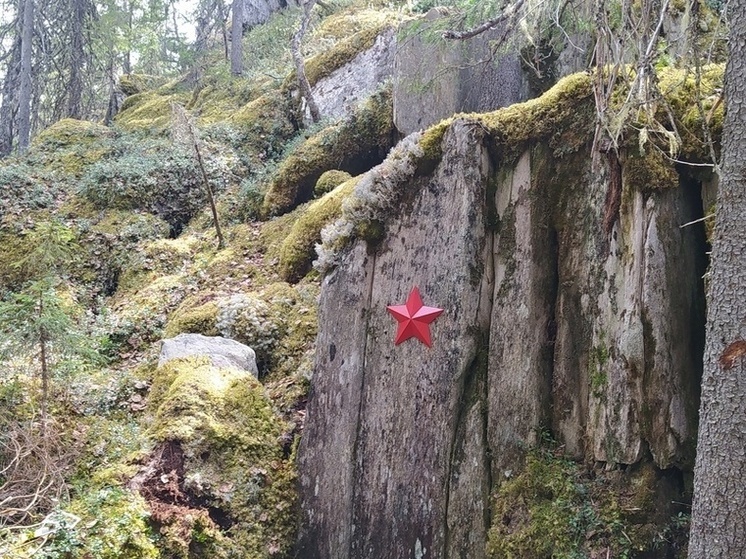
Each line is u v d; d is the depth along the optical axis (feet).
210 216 29.99
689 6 12.34
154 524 12.75
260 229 27.14
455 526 13.47
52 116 55.01
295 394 17.46
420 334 14.34
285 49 47.11
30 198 30.48
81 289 25.91
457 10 19.80
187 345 17.69
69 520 12.05
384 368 14.79
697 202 13.05
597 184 13.43
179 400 15.11
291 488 15.07
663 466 12.05
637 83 11.39
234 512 13.99
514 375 13.73
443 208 14.58
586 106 13.82
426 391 14.21
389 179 15.20
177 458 14.03
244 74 46.91
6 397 16.48
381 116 26.89
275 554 14.08
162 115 46.55
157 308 23.47
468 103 22.21
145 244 27.84
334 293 15.62
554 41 20.66
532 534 12.53
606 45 12.44
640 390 12.28
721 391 9.45
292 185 27.81
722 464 9.37
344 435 14.92
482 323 14.20
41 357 15.85
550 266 13.97
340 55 33.99
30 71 45.98
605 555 11.84
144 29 65.51
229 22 65.51
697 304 12.82
